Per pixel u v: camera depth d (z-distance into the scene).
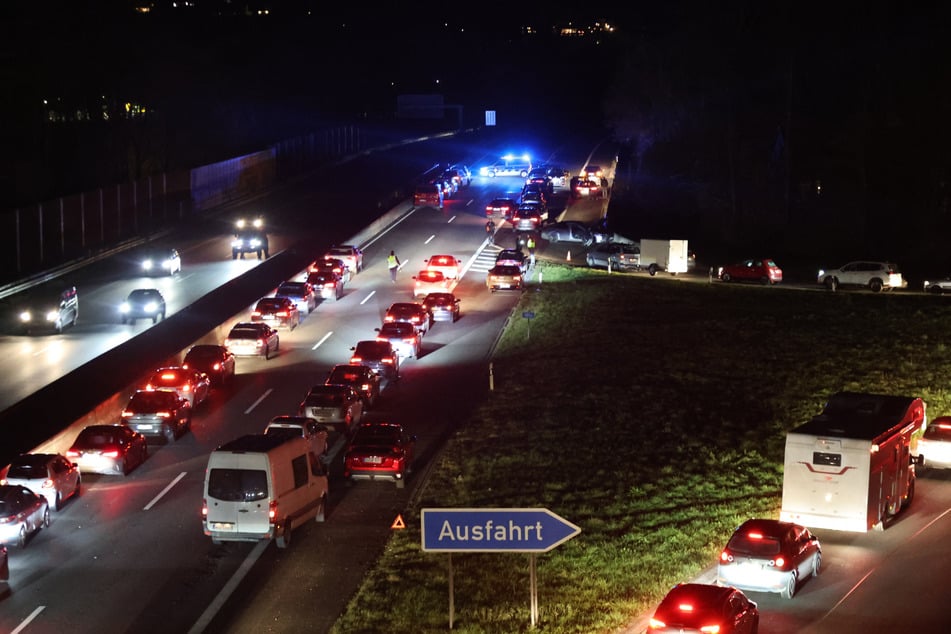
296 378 49.94
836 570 26.70
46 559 29.20
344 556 29.16
